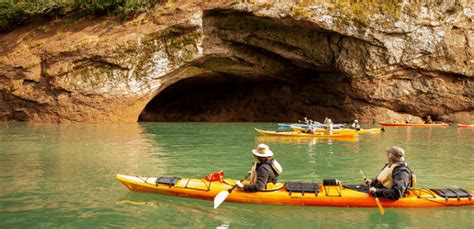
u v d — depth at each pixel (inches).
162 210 212.1
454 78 895.7
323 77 995.9
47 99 780.6
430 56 869.8
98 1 798.5
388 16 829.8
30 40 806.5
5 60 783.1
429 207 220.8
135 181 242.1
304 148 462.6
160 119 1162.0
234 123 948.6
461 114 925.8
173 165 341.1
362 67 879.7
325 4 811.4
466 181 290.7
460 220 201.0
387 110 941.2
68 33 798.5
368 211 214.5
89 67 781.3
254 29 854.5
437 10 844.6
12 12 816.9
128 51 780.6
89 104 788.6
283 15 796.6
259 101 1125.1
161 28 788.0
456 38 860.0
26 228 183.6
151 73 810.8
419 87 906.7
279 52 895.7
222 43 856.3
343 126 781.3
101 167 323.9
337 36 868.6
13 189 250.1
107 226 187.2
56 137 532.4
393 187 207.3
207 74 981.8
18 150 410.6
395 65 874.1
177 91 1228.5
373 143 516.7
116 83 791.1
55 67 773.3
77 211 208.4
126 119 829.8
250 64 940.6
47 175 290.7
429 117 895.1
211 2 793.6
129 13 805.2
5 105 797.9
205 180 241.6
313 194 221.0
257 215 206.5
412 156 405.4
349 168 337.4
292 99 1075.3
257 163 227.1
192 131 681.0
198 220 197.6
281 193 222.2
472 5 856.3
